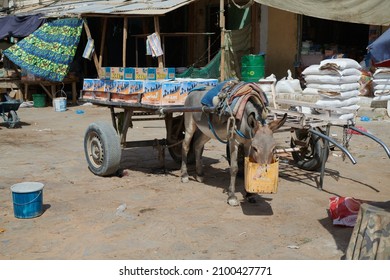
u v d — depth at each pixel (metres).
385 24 12.98
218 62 15.23
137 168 8.33
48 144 10.54
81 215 5.92
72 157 9.14
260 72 15.20
